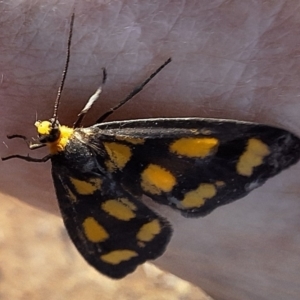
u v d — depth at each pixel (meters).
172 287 0.11
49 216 0.11
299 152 0.07
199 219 0.08
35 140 0.08
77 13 0.07
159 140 0.07
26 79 0.08
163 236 0.08
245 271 0.09
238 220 0.08
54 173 0.08
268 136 0.07
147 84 0.07
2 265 0.11
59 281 0.11
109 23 0.07
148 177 0.07
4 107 0.08
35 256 0.11
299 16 0.07
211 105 0.07
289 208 0.08
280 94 0.07
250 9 0.07
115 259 0.08
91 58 0.07
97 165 0.08
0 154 0.08
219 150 0.07
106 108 0.08
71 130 0.08
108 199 0.08
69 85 0.08
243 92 0.07
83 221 0.08
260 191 0.08
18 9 0.07
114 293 0.11
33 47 0.08
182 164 0.07
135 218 0.08
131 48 0.07
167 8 0.07
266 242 0.08
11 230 0.11
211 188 0.07
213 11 0.07
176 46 0.07
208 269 0.09
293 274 0.09
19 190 0.09
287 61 0.07
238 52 0.07
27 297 0.11
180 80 0.07
